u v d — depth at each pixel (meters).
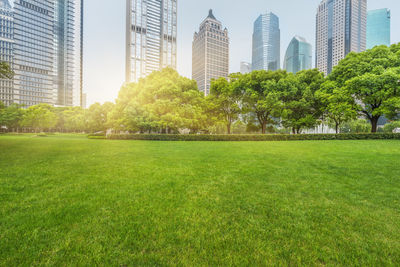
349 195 4.21
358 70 20.58
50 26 111.25
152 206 3.59
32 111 53.38
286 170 6.51
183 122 25.02
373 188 4.67
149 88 29.22
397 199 3.98
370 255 2.30
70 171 6.34
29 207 3.50
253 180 5.35
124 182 5.12
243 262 2.19
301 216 3.25
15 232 2.69
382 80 17.98
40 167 6.91
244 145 15.47
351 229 2.86
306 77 26.20
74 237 2.62
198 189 4.58
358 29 125.69
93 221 3.02
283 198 4.04
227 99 28.41
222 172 6.24
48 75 110.06
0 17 94.75
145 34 122.25
